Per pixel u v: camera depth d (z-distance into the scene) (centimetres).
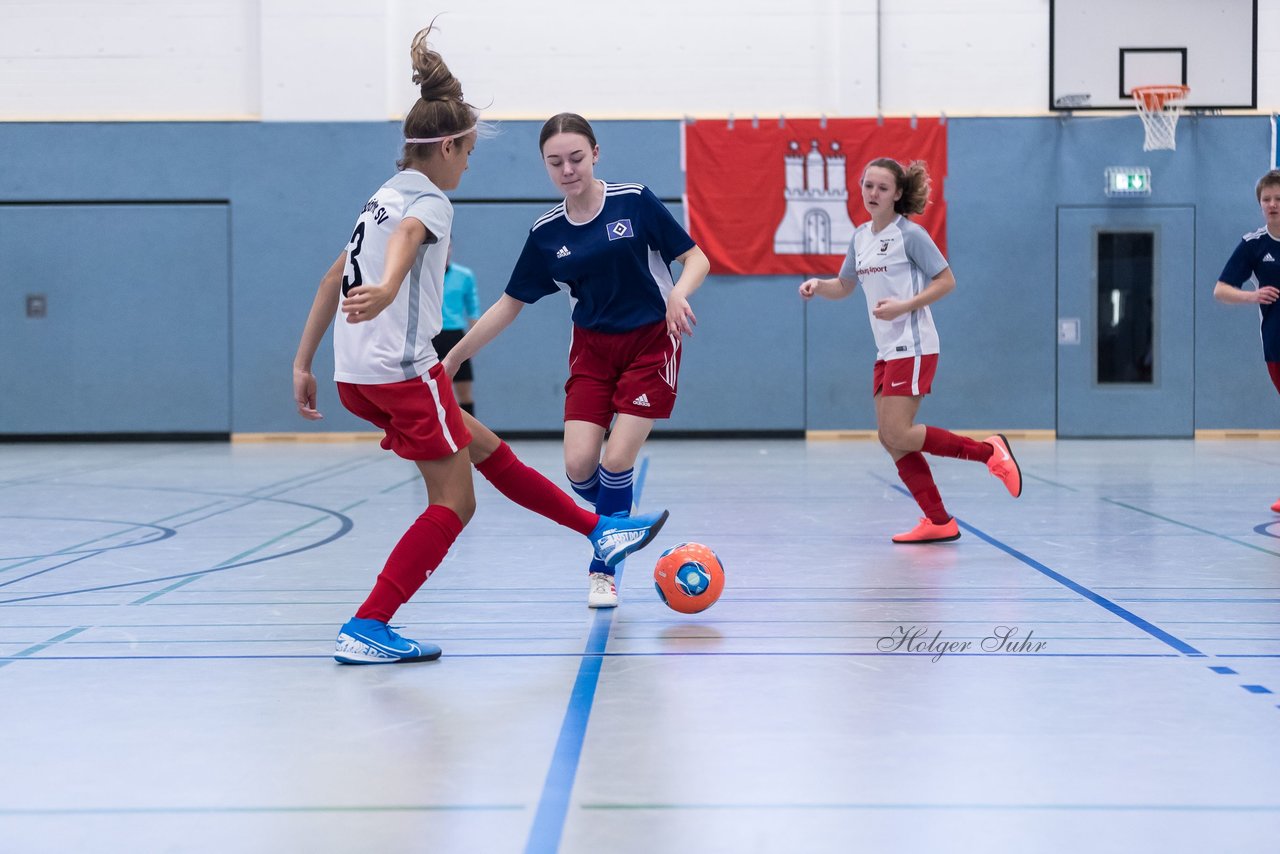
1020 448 1289
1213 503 733
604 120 1445
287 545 575
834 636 362
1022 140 1444
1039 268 1453
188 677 316
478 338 434
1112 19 1434
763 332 1457
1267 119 1436
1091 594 429
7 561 525
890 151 1437
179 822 208
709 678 310
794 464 1069
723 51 1456
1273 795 219
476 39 1461
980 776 230
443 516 342
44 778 233
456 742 255
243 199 1460
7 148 1455
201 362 1471
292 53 1447
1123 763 238
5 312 1469
